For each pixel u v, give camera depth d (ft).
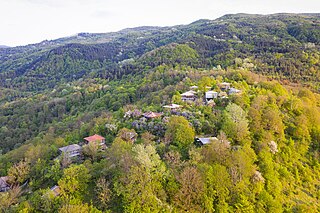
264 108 322.14
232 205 203.62
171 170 206.49
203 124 280.51
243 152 233.55
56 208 184.03
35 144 368.07
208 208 191.31
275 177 242.37
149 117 312.91
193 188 194.59
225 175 208.54
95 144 258.37
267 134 276.82
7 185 238.68
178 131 252.21
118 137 257.14
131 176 192.24
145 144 242.58
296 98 379.14
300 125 312.91
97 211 177.17
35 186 224.74
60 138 325.42
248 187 217.97
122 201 188.24
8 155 329.72
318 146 311.06
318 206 239.09
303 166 280.31
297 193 247.29
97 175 213.46
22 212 176.86
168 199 192.03
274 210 212.23
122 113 355.97
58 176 219.41
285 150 281.74
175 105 338.95
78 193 195.62
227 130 265.95
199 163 216.13
